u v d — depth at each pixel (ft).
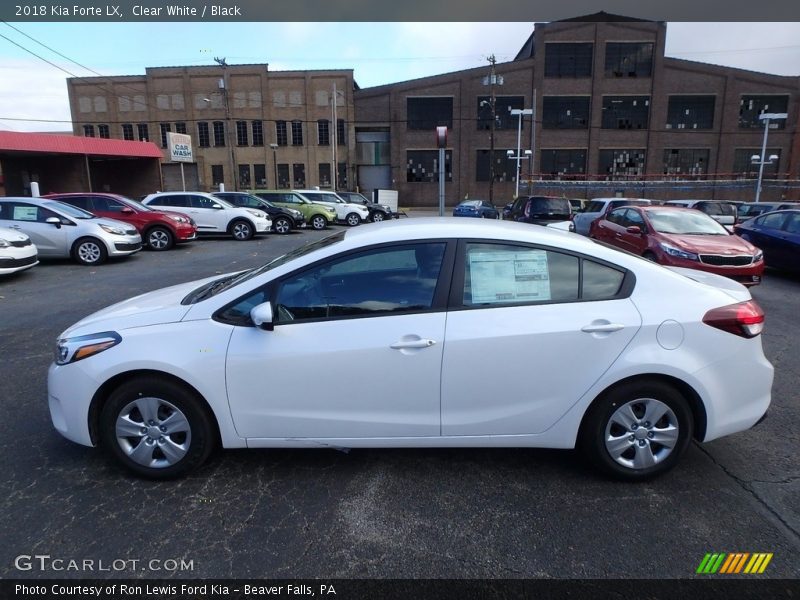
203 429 10.02
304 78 154.92
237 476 10.40
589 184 150.41
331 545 8.43
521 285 9.93
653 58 146.30
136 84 156.35
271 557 8.16
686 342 9.70
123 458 10.16
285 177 159.02
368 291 9.91
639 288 9.96
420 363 9.59
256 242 57.52
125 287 30.19
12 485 10.07
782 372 16.58
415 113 154.30
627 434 9.95
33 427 12.49
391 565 8.00
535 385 9.73
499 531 8.75
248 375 9.69
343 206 85.97
